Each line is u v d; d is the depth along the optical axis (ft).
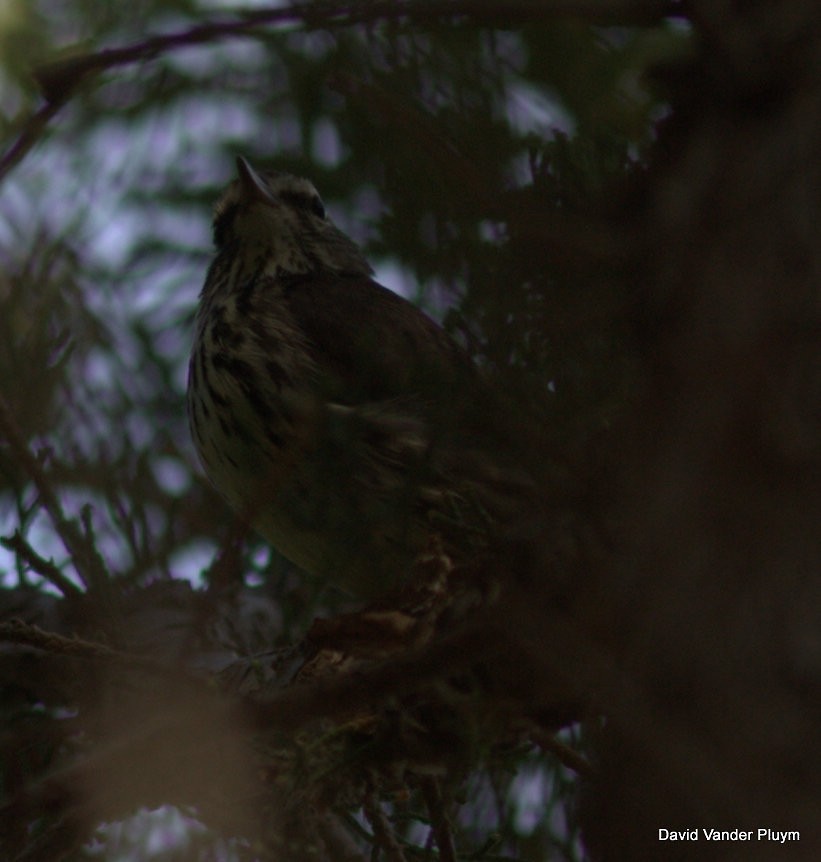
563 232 15.67
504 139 20.29
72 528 25.03
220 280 37.45
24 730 22.17
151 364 35.47
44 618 29.22
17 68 39.88
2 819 19.30
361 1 17.54
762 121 13.88
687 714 12.47
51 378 28.94
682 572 12.91
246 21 17.79
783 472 12.76
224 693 21.68
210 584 20.07
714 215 13.78
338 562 22.63
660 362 13.84
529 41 25.18
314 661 22.88
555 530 16.31
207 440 33.76
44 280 32.45
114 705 23.13
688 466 13.17
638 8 15.71
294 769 21.74
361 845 28.96
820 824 11.71
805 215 13.38
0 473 27.94
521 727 20.93
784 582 12.50
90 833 22.48
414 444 26.05
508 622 16.72
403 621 21.21
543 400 17.69
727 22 14.10
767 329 13.12
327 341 34.30
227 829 22.20
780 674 12.25
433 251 19.44
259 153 38.24
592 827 13.15
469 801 28.22
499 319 17.94
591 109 24.53
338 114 23.59
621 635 13.71
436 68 21.26
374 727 22.29
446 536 21.26
